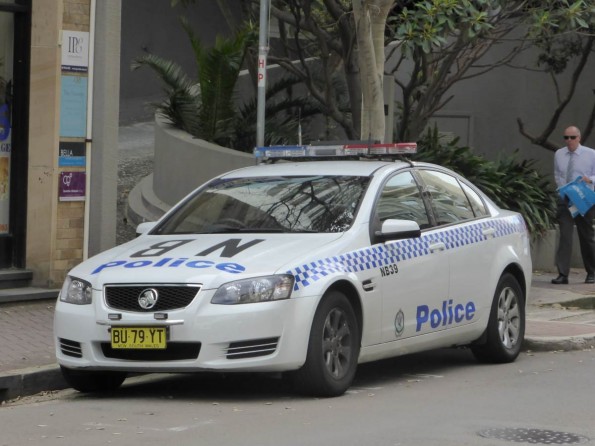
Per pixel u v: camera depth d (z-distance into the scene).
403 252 12.40
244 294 10.87
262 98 15.38
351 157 13.75
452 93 28.30
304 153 13.60
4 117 17.02
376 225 12.23
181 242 12.00
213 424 10.17
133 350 11.12
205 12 38.56
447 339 13.14
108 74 17.28
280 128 23.58
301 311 11.01
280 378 12.94
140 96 37.50
